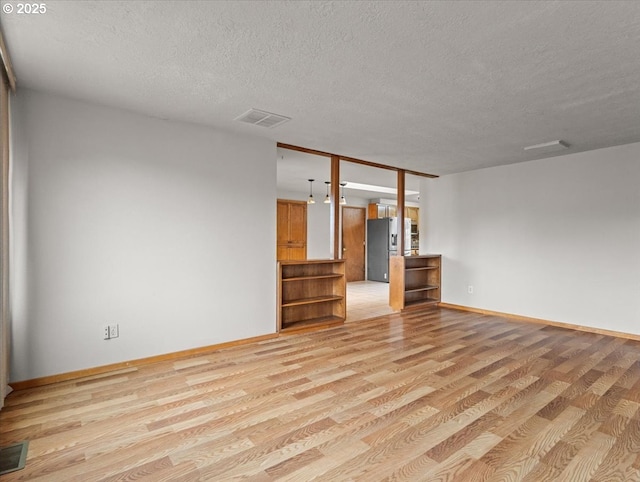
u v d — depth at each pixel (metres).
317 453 1.95
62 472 1.78
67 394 2.64
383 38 2.04
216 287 3.71
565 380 2.92
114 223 3.13
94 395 2.62
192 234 3.55
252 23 1.91
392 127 3.61
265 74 2.49
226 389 2.74
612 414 2.37
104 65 2.38
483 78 2.53
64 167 2.91
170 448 1.98
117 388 2.75
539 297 4.96
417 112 3.19
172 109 3.15
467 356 3.51
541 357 3.48
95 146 3.04
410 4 1.74
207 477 1.75
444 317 5.29
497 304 5.44
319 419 2.30
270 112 3.21
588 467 1.83
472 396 2.63
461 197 5.94
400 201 5.73
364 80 2.57
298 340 4.05
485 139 4.01
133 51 2.20
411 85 2.65
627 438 2.08
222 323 3.75
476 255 5.72
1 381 2.36
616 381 2.90
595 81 2.56
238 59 2.29
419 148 4.42
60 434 2.11
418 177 6.46
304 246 8.73
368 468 1.82
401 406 2.47
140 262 3.26
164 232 3.39
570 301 4.66
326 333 4.36
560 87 2.66
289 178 6.73
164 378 2.95
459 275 5.95
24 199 2.75
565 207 4.72
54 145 2.87
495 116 3.28
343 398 2.59
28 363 2.76
